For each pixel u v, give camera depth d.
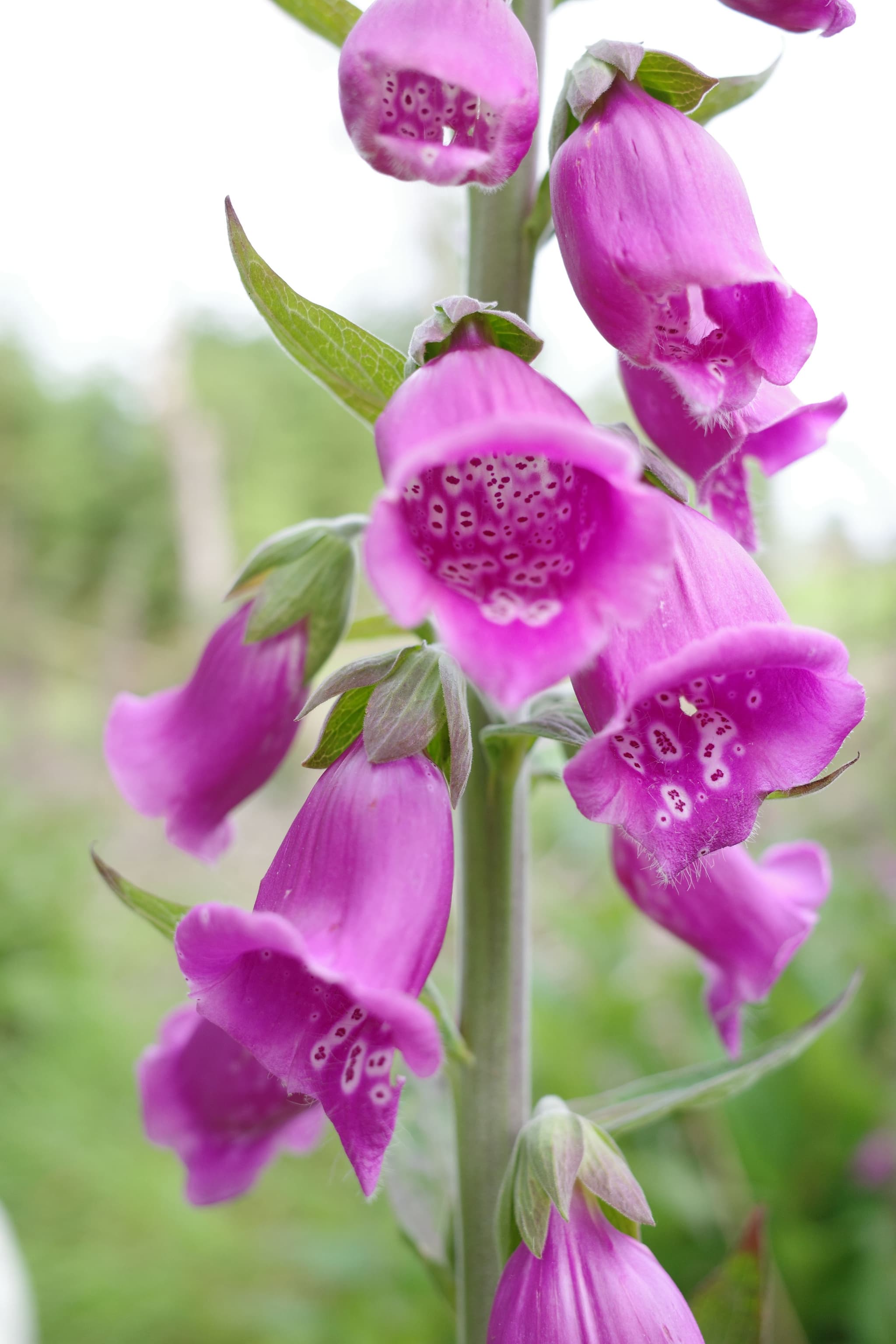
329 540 0.24
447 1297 0.23
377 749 0.18
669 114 0.18
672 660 0.16
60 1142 0.72
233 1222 0.65
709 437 0.20
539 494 0.17
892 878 0.70
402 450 0.16
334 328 0.20
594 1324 0.18
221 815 0.25
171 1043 0.25
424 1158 0.23
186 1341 0.58
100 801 1.63
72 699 2.34
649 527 0.15
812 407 0.20
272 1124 0.24
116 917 1.19
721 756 0.17
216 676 0.24
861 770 0.86
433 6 0.17
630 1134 0.52
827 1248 0.46
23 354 3.71
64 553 3.31
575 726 0.19
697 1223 0.47
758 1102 0.50
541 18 0.21
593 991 0.60
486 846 0.21
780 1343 0.44
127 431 3.50
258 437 3.48
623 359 0.20
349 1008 0.17
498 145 0.17
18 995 0.91
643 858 0.23
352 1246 0.51
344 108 0.17
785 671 0.17
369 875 0.18
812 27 0.20
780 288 0.18
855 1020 0.59
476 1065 0.21
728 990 0.23
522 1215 0.19
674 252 0.17
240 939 0.16
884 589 0.95
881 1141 0.48
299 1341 0.52
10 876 1.09
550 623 0.16
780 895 0.24
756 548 0.21
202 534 3.34
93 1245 0.65
